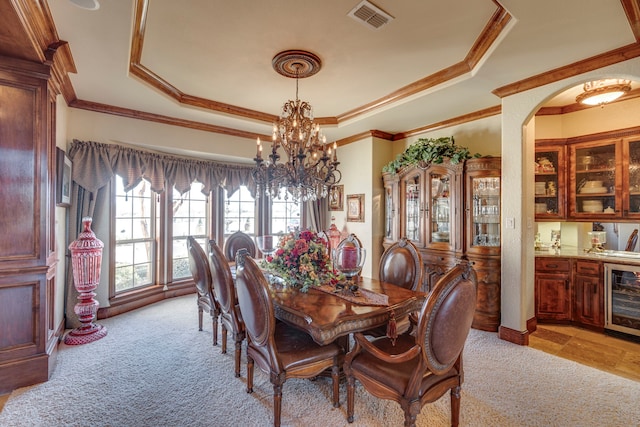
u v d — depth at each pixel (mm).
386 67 2953
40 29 2072
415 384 1543
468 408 2059
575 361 2734
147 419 1935
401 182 4398
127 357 2750
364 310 1943
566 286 3602
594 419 1958
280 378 1830
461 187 3621
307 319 1807
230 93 3631
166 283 4559
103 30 2176
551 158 3832
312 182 2928
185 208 4871
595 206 3584
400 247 2859
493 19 2201
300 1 2035
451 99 3416
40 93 2346
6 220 2227
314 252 2617
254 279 1816
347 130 4727
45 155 2379
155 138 4090
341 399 2162
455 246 3664
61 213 3225
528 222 3320
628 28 2086
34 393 2193
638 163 3301
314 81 3275
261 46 2602
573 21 2021
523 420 1945
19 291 2279
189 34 2422
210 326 3520
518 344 3039
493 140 3721
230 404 2094
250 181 5305
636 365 2664
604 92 3135
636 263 3121
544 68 2676
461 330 1563
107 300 3752
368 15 2178
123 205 4102
